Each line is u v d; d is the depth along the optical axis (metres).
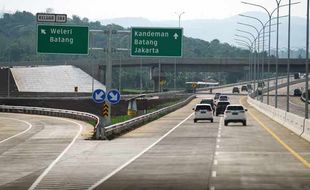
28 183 39.59
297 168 45.44
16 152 64.88
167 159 53.56
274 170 44.19
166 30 89.06
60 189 36.19
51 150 65.94
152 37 89.06
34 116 166.38
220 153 58.34
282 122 110.06
